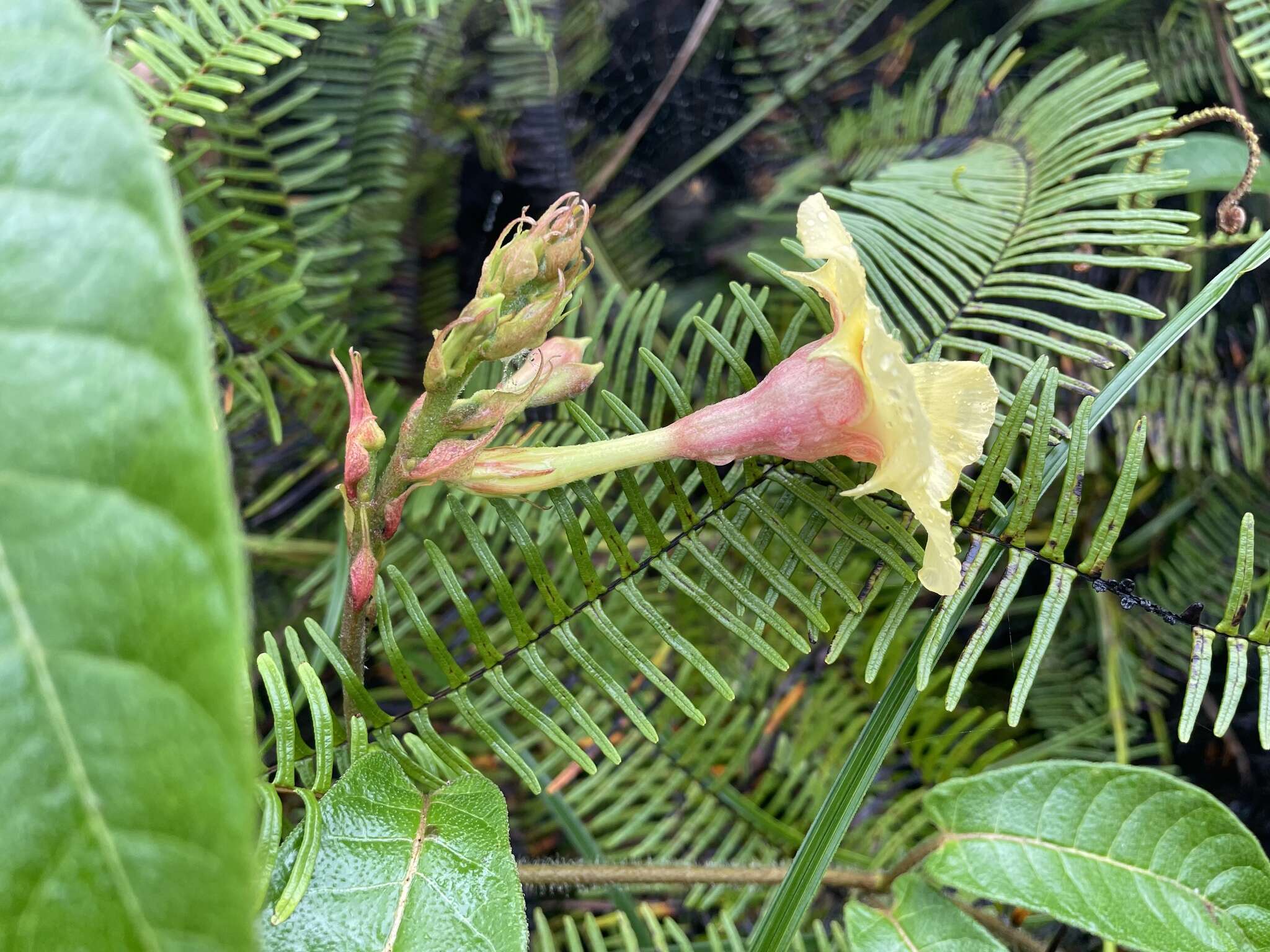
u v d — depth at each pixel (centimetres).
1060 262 18
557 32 25
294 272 19
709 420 12
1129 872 14
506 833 11
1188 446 22
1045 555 13
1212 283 14
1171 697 23
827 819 13
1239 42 20
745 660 22
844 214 17
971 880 14
